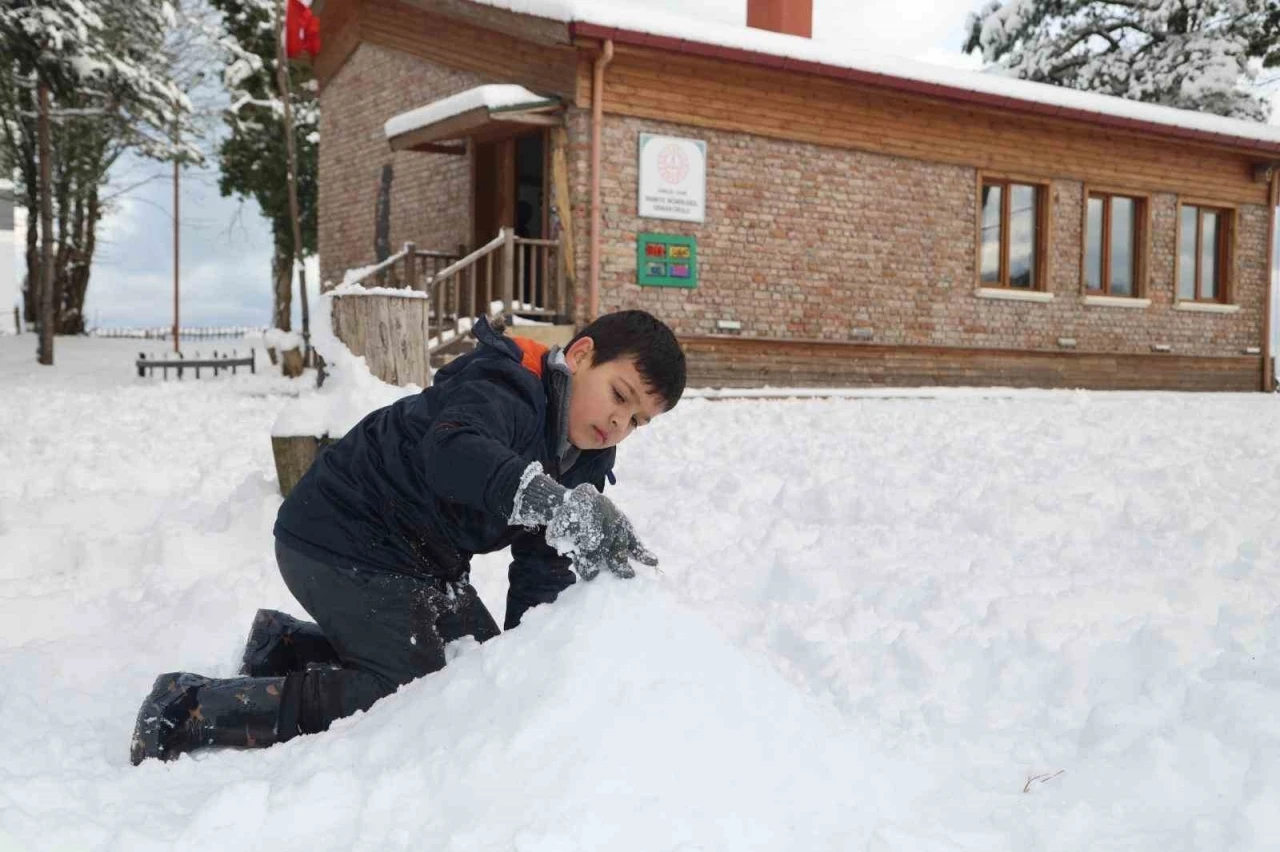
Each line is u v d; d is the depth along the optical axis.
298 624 2.60
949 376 15.66
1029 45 27.62
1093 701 2.35
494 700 1.87
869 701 2.40
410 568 2.35
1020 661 2.54
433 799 1.67
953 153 15.42
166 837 1.62
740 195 13.96
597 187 12.91
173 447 8.06
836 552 3.81
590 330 2.24
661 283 13.45
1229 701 2.14
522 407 2.17
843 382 14.84
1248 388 18.44
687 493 5.28
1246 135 17.39
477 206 14.80
